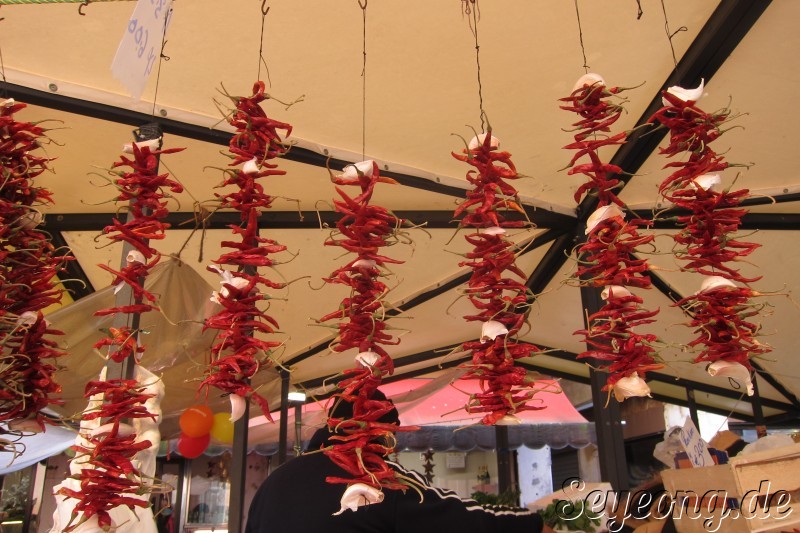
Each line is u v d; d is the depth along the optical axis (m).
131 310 1.69
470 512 1.59
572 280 1.74
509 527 1.67
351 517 1.57
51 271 1.75
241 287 1.66
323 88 2.84
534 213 3.77
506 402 1.61
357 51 2.64
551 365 7.41
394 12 2.46
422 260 4.34
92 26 2.39
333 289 4.50
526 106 3.04
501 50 2.70
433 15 2.49
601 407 3.37
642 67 2.84
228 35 2.50
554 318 5.66
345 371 1.54
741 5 2.38
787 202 3.49
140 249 1.72
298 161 3.21
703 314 1.73
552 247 4.29
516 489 6.77
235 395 1.58
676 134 1.86
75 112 2.78
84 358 3.45
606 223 1.76
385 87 2.86
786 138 3.06
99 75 2.66
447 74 2.81
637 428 5.61
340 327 1.61
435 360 6.97
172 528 8.61
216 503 9.25
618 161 3.35
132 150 1.80
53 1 1.77
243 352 1.61
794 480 1.65
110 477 1.49
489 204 1.75
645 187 3.55
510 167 1.83
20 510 7.55
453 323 5.73
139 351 1.69
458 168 3.46
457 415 6.01
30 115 2.82
